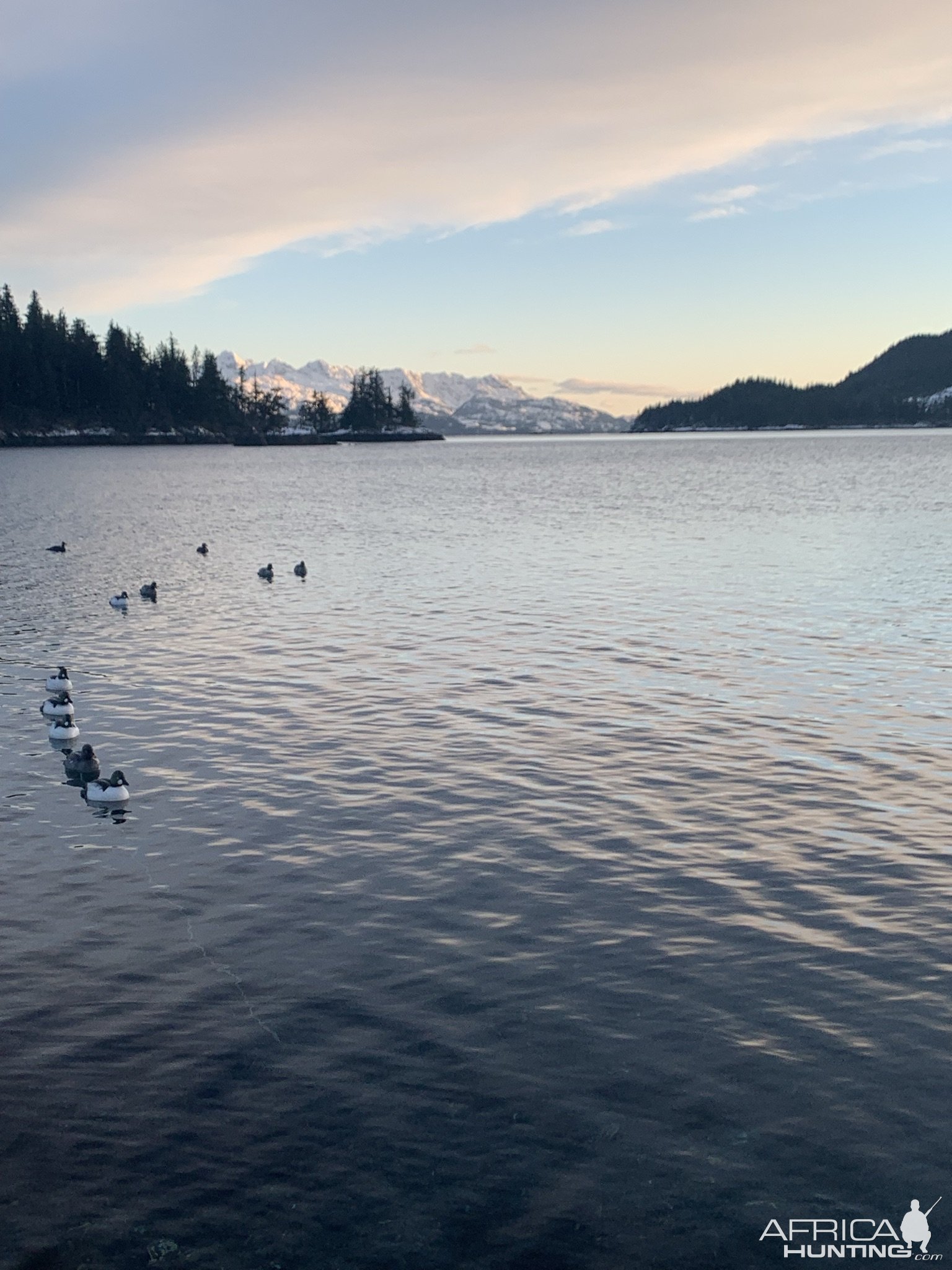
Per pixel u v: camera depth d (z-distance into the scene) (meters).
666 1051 11.93
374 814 18.97
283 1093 11.32
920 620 35.75
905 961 13.71
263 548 59.72
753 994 13.02
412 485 120.69
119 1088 11.43
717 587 43.44
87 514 82.50
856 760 21.58
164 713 25.67
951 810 18.78
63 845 17.88
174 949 14.30
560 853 17.19
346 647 32.84
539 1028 12.38
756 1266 9.16
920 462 160.75
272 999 13.07
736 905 15.32
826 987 13.16
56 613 39.41
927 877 16.11
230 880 16.41
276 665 30.42
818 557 51.72
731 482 117.88
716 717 24.62
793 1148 10.45
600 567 49.88
